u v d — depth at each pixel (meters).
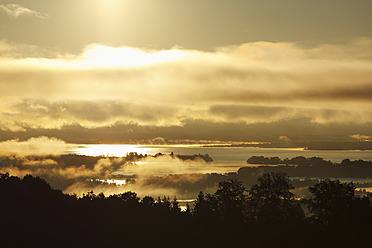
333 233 122.56
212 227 138.75
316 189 129.38
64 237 132.25
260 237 128.50
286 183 138.25
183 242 131.25
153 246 129.25
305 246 120.75
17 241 126.50
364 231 121.06
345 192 128.00
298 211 134.75
